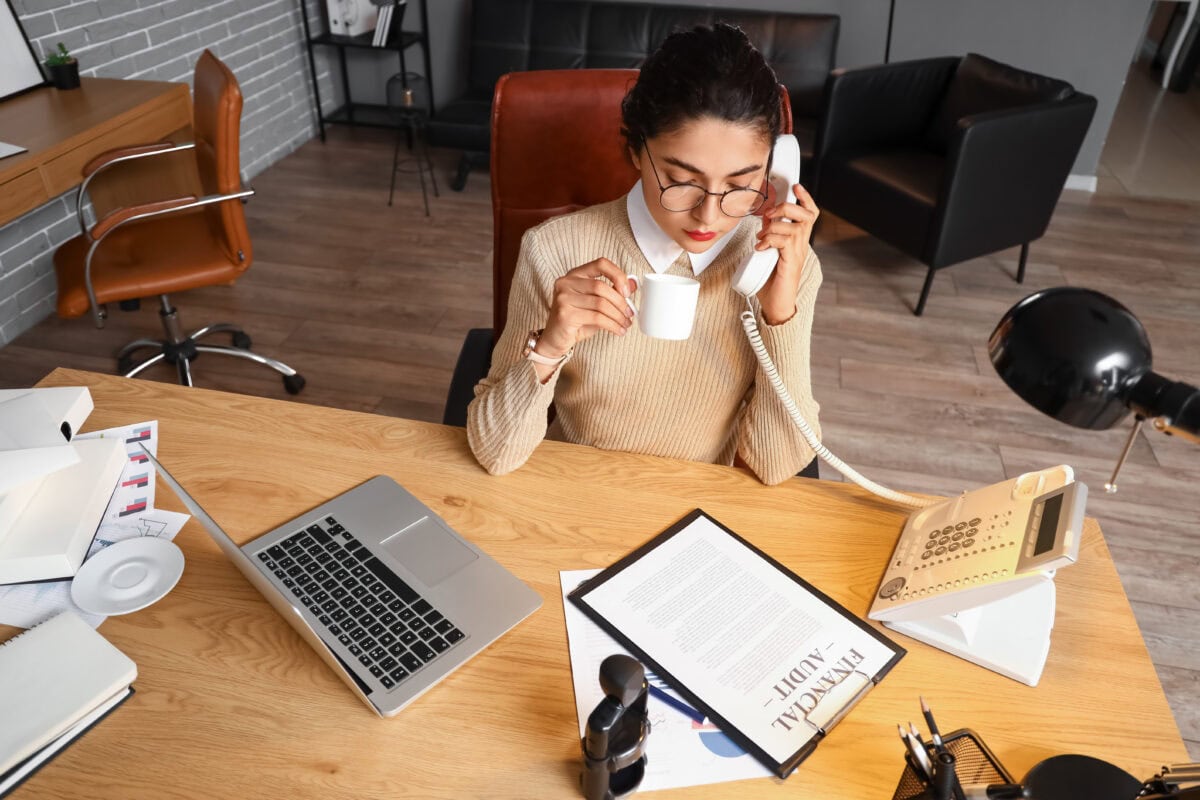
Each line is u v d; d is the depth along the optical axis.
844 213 3.39
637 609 0.97
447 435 1.24
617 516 1.10
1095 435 2.52
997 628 0.94
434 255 3.41
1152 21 6.36
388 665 0.89
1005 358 0.71
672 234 1.06
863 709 0.88
